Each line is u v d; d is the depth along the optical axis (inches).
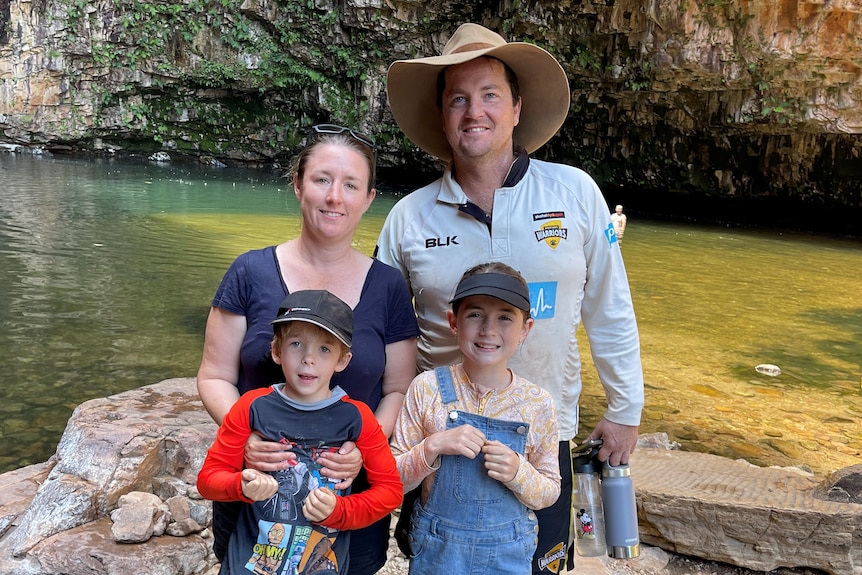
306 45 1025.5
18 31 1042.7
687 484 134.0
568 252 84.6
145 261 429.4
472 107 83.4
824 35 665.0
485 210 87.0
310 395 69.9
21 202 653.9
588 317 90.2
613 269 87.8
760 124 838.5
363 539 77.5
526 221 84.4
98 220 582.6
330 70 1051.9
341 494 70.7
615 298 88.2
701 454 156.2
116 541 104.8
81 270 393.1
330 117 1081.4
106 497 113.4
